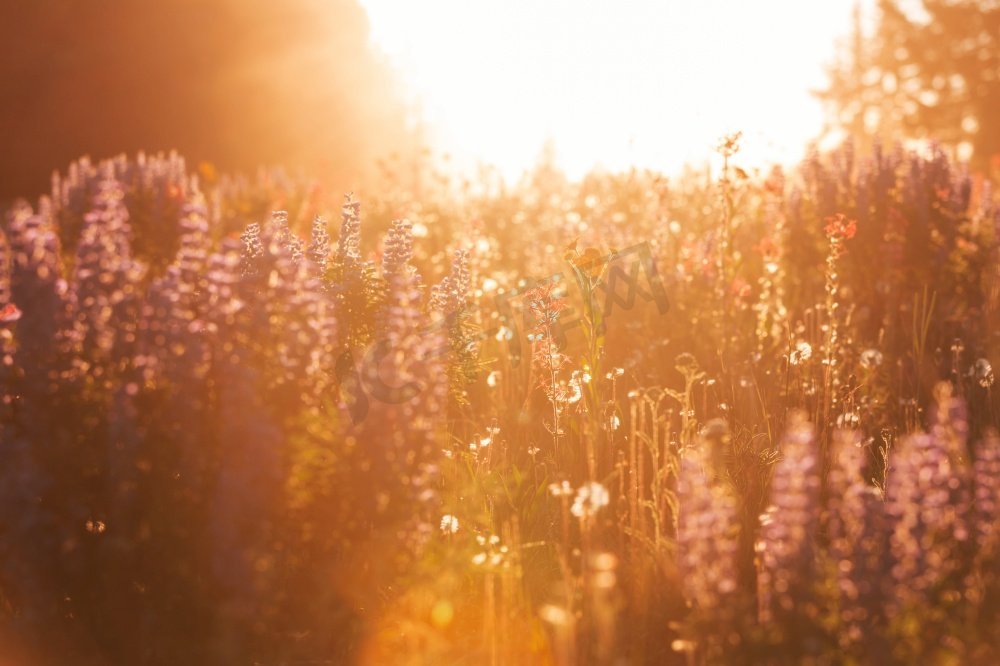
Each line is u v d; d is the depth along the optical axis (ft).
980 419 12.88
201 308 8.73
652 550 9.82
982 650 6.89
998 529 7.52
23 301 8.41
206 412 8.36
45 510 8.44
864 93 102.58
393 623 9.08
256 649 8.44
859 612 6.98
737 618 7.22
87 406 8.54
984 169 78.48
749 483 11.10
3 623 8.84
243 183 38.83
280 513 8.19
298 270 8.87
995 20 94.07
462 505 10.64
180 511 8.29
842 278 18.93
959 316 17.22
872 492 7.53
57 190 24.23
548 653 8.78
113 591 8.46
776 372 14.85
